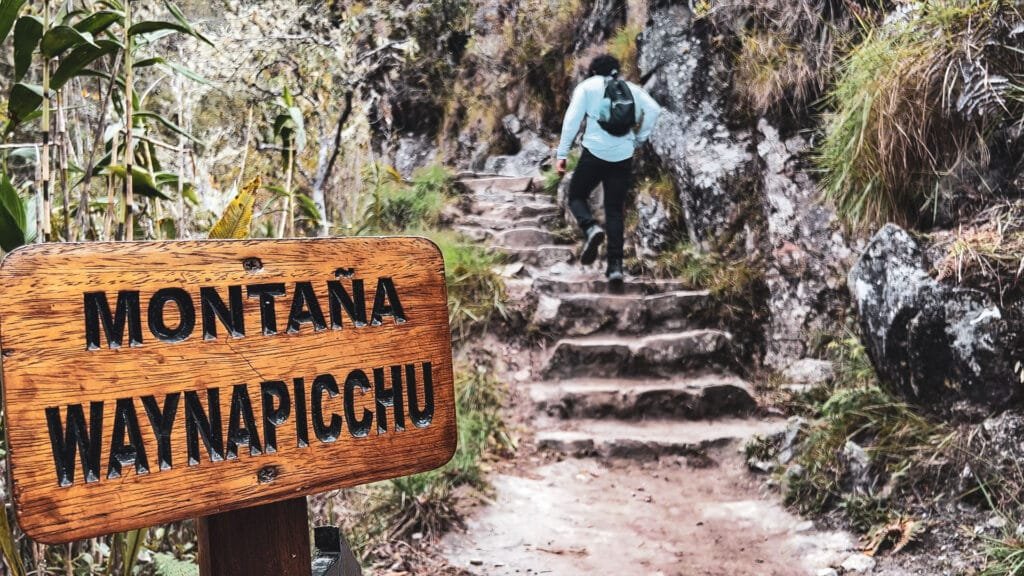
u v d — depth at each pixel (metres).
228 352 1.08
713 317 5.54
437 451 1.25
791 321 5.41
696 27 6.20
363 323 1.20
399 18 6.51
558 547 3.54
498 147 8.71
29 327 0.95
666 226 6.21
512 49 8.75
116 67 2.04
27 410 0.94
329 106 4.68
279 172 4.58
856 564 3.32
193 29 2.00
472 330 5.50
